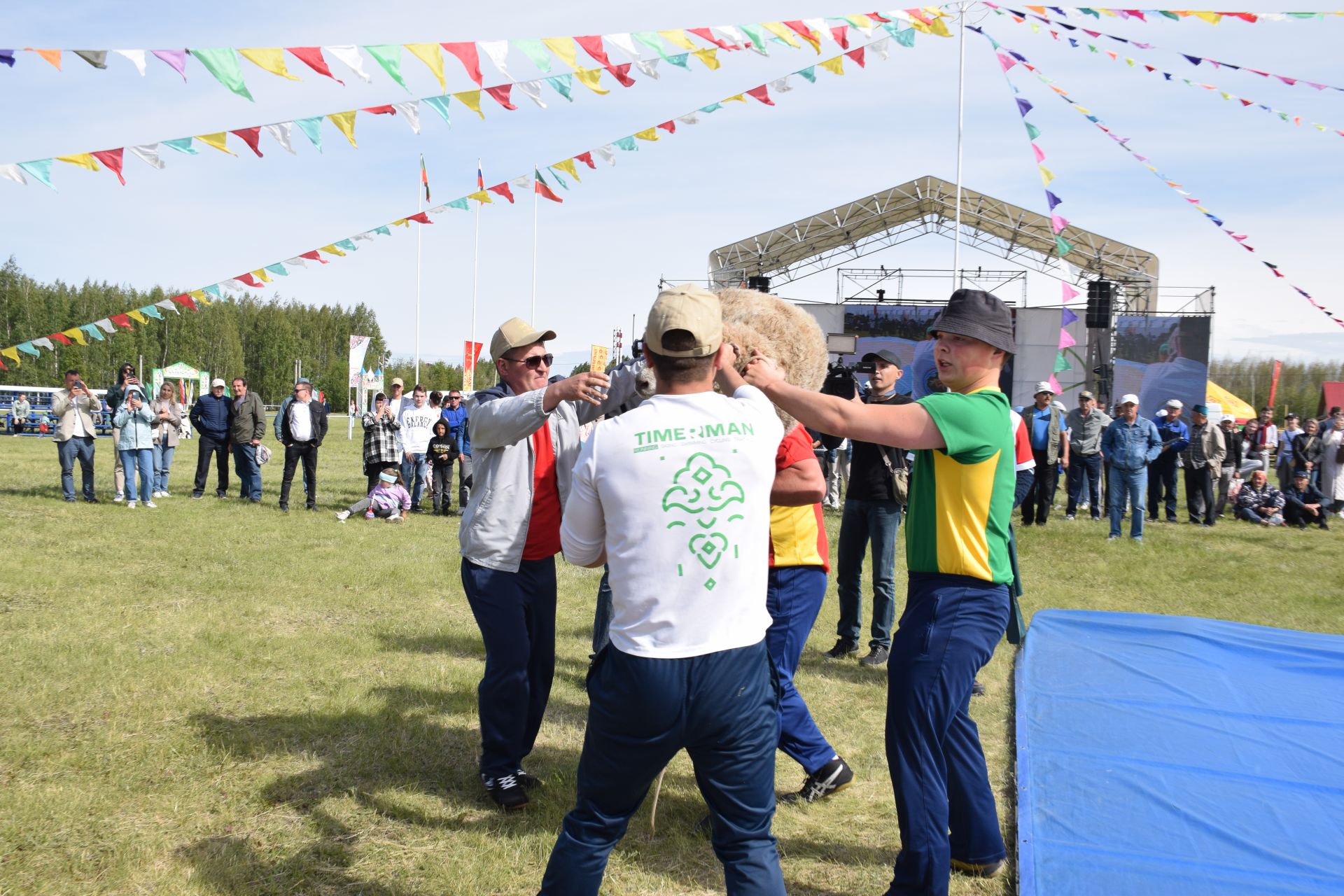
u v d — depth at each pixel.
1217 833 3.29
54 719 4.20
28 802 3.36
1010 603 2.97
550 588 3.70
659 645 2.13
